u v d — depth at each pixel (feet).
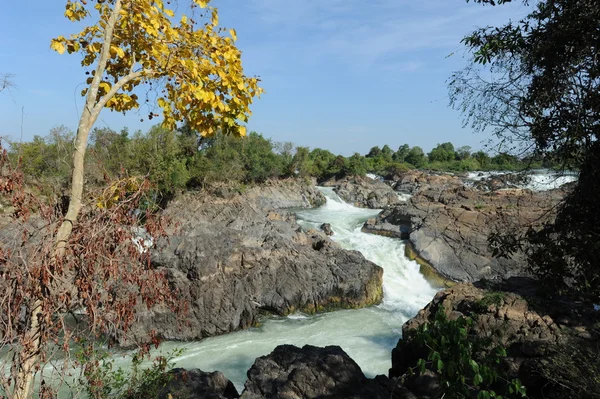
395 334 65.31
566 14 14.03
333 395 31.04
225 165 153.38
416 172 207.72
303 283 74.64
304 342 62.49
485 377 13.82
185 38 14.19
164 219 12.49
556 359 29.50
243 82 14.88
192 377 33.83
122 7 13.42
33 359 10.10
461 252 91.66
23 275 9.80
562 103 14.47
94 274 10.54
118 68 14.90
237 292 67.67
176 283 65.05
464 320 14.40
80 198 11.34
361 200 175.32
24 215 10.21
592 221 15.05
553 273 16.80
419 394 33.94
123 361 48.70
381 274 82.28
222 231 82.43
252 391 32.48
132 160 104.32
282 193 170.50
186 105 15.02
